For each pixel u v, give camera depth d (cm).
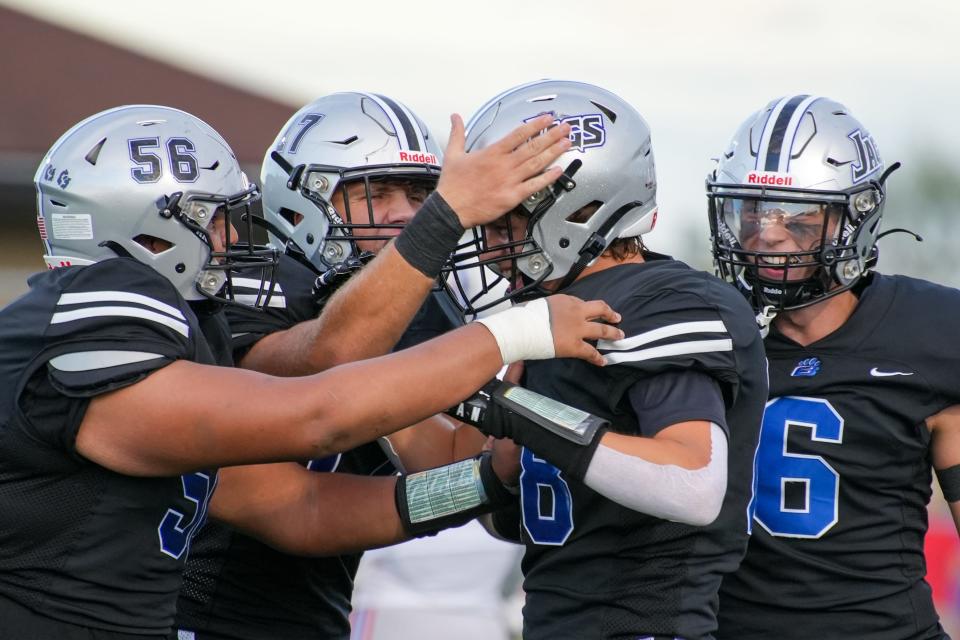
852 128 1133
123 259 892
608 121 1002
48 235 977
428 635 1842
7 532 851
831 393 1116
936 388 1104
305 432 845
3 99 2734
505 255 997
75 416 830
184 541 931
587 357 897
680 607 923
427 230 932
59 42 2888
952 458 1125
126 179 954
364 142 1233
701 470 857
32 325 855
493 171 923
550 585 963
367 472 1244
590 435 866
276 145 1299
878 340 1123
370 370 861
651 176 1030
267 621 1152
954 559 2292
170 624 931
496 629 1866
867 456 1106
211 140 1002
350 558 1220
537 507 976
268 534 1080
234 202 997
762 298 1120
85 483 855
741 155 1130
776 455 1117
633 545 930
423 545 1925
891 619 1099
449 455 1216
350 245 1240
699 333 905
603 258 1026
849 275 1110
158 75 2911
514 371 1040
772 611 1109
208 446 841
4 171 2644
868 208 1111
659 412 893
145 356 839
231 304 1055
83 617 863
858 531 1103
